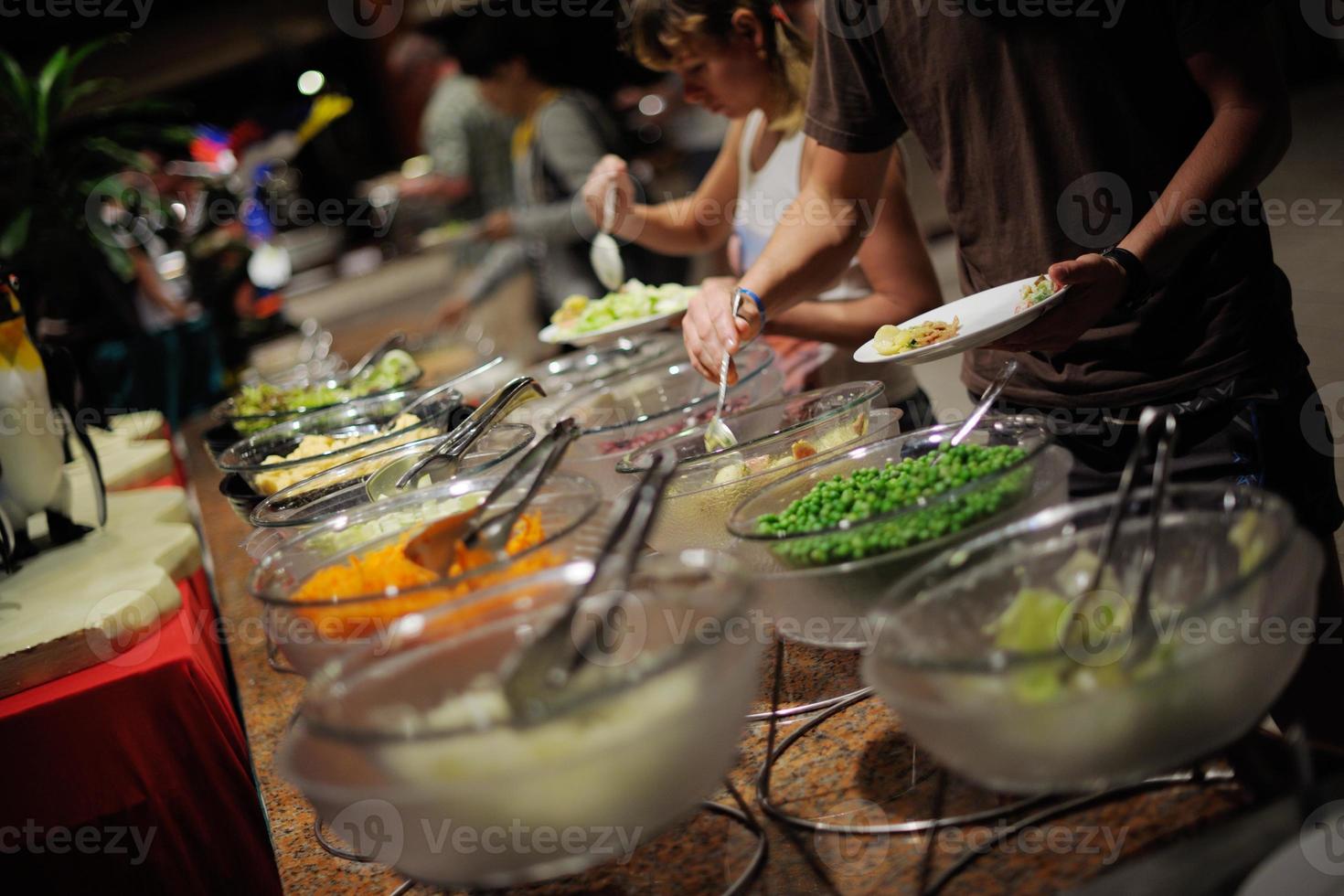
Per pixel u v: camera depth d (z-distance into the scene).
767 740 1.05
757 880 0.87
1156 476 0.72
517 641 0.81
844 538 0.93
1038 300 1.28
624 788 0.68
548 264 3.81
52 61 3.44
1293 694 1.21
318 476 1.46
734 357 1.77
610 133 3.77
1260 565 0.68
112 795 1.54
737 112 2.15
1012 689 0.65
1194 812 0.78
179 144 4.09
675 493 1.20
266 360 3.86
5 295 1.83
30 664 1.53
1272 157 1.30
